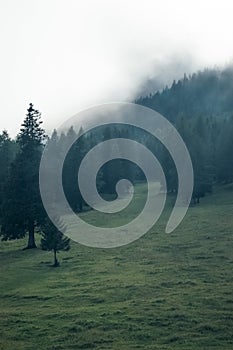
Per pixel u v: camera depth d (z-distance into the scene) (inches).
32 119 2283.5
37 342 943.0
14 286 1430.9
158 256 1754.4
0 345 928.3
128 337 950.4
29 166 2158.0
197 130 4163.4
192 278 1405.0
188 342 912.3
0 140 3550.7
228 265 1541.6
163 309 1117.1
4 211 2135.8
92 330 996.6
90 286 1371.8
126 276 1472.7
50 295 1296.8
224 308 1108.5
